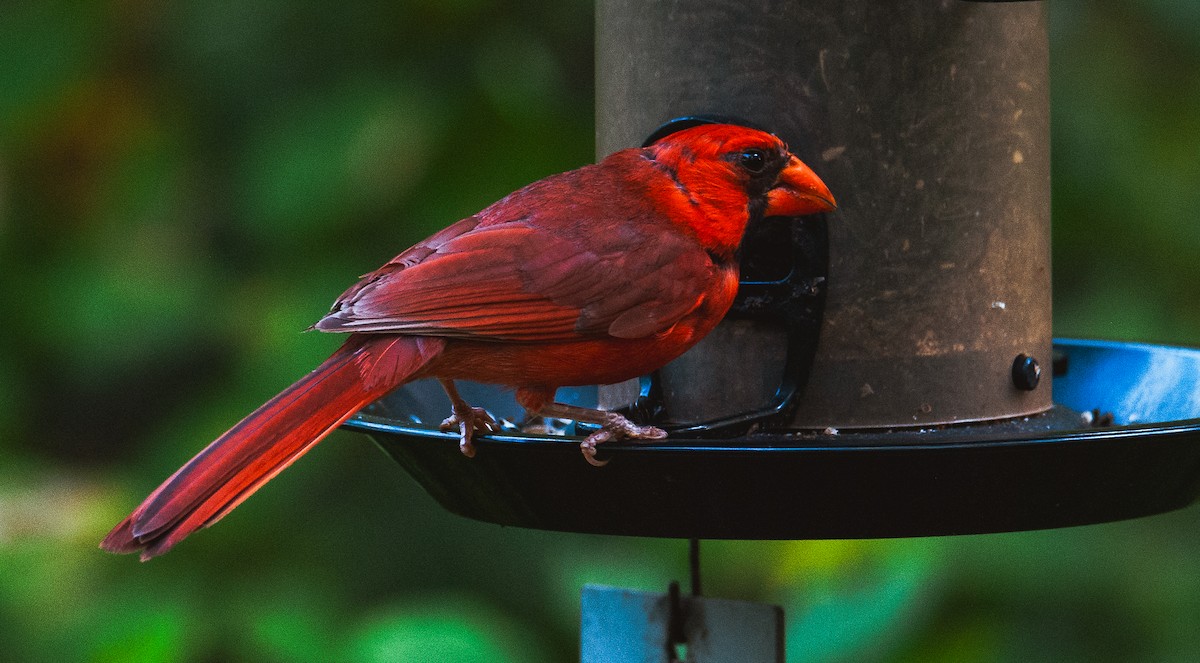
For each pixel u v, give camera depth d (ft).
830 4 27.58
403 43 36.42
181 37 37.50
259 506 37.88
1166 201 37.68
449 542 38.86
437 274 24.12
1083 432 22.99
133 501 36.24
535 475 24.57
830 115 27.63
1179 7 38.32
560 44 37.40
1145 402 30.17
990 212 28.32
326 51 36.42
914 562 34.14
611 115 29.86
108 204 39.09
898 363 27.71
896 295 27.66
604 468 23.93
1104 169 37.70
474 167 36.19
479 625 32.96
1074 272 38.27
